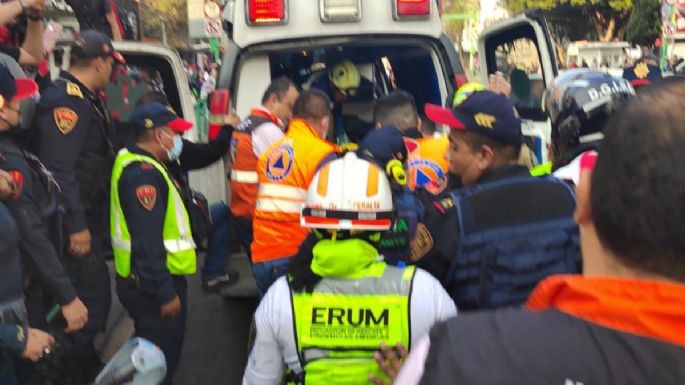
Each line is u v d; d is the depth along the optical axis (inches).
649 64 284.8
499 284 80.7
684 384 35.6
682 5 554.9
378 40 197.2
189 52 936.3
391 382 78.2
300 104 141.6
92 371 151.4
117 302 215.6
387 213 81.1
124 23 353.7
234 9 192.1
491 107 87.3
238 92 193.2
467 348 39.8
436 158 132.6
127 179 128.4
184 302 142.6
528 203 82.9
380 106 148.3
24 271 119.0
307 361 80.7
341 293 80.3
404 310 79.4
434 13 198.8
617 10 1242.6
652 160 37.5
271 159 141.1
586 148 92.7
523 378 37.6
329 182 80.9
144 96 173.0
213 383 168.7
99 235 152.6
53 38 217.2
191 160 178.9
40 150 135.8
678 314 37.0
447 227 82.9
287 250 138.9
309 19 192.5
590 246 42.7
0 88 110.6
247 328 201.5
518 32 244.1
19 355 94.1
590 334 38.3
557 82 99.0
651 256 37.8
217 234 180.9
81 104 138.8
